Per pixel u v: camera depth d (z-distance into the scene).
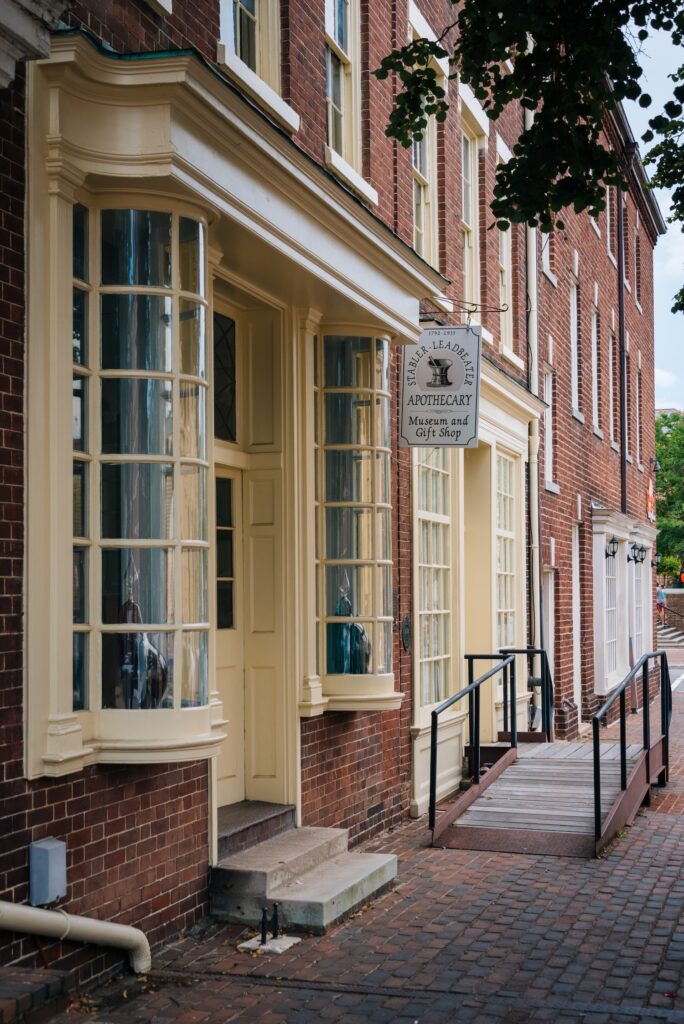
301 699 8.98
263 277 8.34
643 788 11.81
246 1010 6.02
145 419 6.50
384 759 10.80
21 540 5.82
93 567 6.37
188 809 7.27
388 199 10.99
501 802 10.73
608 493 23.81
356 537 9.56
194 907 7.32
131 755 6.27
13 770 5.69
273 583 8.98
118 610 6.42
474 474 14.83
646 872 9.13
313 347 9.48
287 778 8.85
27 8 5.13
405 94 8.17
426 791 11.95
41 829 5.86
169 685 6.45
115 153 6.18
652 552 29.64
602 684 21.47
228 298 8.73
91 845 6.26
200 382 6.71
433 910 7.98
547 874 9.05
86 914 6.20
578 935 7.40
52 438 6.00
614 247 25.55
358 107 10.41
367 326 9.72
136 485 6.46
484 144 14.62
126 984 6.34
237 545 9.04
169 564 6.50
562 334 19.72
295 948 7.07
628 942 7.25
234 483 9.05
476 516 14.79
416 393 10.86
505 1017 5.93
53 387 6.01
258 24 8.65
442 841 10.07
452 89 13.30
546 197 7.88
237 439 9.04
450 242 13.21
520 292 16.61
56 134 5.98
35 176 5.95
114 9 6.54
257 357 9.14
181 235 6.63
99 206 6.45
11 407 5.79
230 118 6.64
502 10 7.50
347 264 8.80
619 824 10.46
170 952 6.90
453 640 13.13
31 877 5.76
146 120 6.20
